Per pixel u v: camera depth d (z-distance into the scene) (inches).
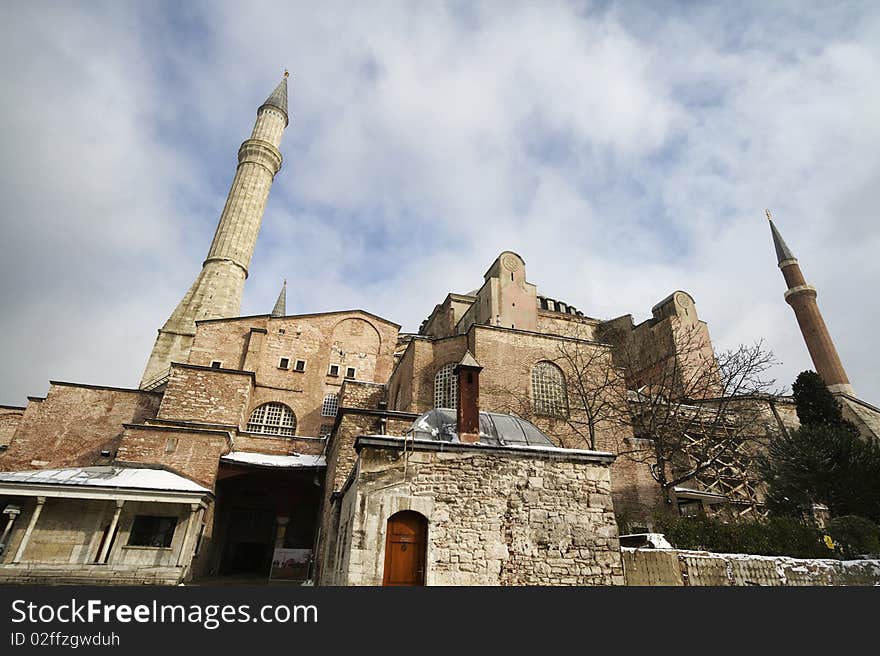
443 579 447.5
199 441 972.6
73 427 1263.5
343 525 570.3
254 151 2345.0
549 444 632.4
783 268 2300.7
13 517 773.3
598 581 482.6
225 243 2116.1
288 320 1574.8
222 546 1055.6
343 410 831.1
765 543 649.6
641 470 992.2
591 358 1074.7
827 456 970.7
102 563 759.7
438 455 500.7
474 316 1396.4
